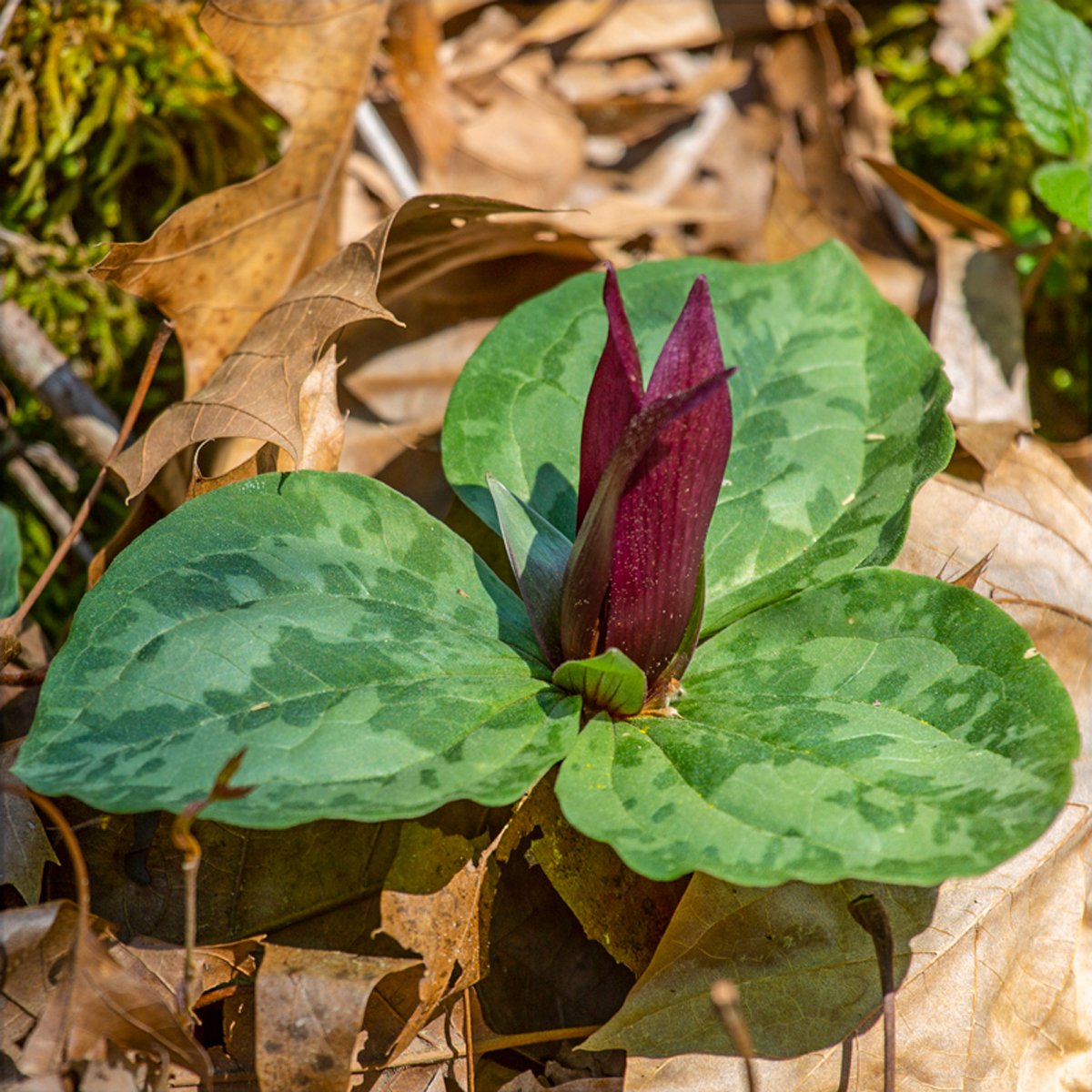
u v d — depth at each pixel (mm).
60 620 867
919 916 761
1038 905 775
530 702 750
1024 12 889
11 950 735
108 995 725
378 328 888
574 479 790
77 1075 729
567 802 733
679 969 754
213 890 760
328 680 744
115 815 767
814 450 794
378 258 801
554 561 763
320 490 770
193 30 882
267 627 749
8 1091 719
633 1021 750
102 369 885
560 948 776
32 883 755
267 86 847
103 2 875
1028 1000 767
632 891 773
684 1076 746
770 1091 745
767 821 726
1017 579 823
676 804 732
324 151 852
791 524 784
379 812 721
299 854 761
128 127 877
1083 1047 769
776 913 757
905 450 787
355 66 849
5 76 867
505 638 765
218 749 730
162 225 819
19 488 872
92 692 736
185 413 805
